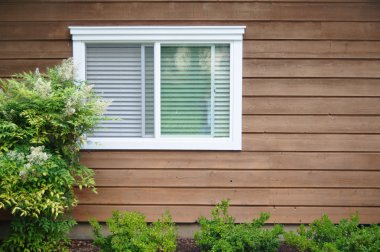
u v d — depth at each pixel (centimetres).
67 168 466
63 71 484
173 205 534
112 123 534
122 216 471
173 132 534
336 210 534
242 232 444
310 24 524
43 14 526
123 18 523
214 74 530
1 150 452
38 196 425
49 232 464
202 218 476
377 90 527
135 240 422
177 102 532
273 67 526
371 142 530
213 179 533
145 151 532
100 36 523
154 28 520
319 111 529
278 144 531
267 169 532
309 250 441
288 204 535
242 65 525
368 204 534
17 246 455
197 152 532
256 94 527
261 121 530
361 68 526
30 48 528
